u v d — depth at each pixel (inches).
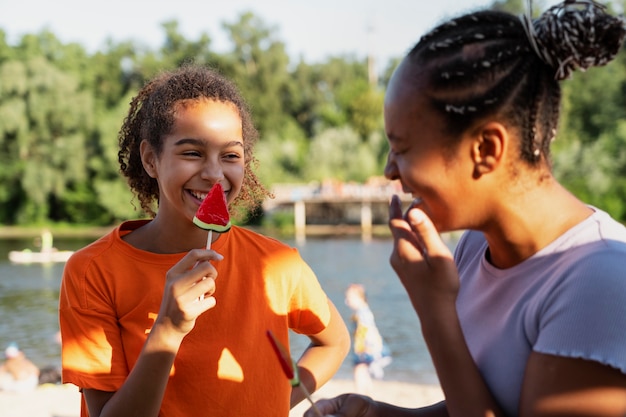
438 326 62.6
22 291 839.1
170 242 93.2
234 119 92.2
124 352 89.4
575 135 1967.3
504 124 60.1
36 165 1935.3
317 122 2819.9
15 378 357.1
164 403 86.9
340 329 105.6
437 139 61.1
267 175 2025.1
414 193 64.2
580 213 64.4
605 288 57.6
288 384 95.0
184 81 92.4
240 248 96.7
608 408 56.1
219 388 88.2
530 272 64.8
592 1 61.4
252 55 2696.9
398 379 399.9
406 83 62.3
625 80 2038.6
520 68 61.0
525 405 60.4
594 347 56.3
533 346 62.7
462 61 60.4
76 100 1945.1
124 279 90.1
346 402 73.9
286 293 97.5
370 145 2208.4
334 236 1784.0
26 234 1829.5
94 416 87.0
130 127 103.1
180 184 89.2
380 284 889.5
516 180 61.9
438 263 61.9
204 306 78.3
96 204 2018.9
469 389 62.5
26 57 2166.6
